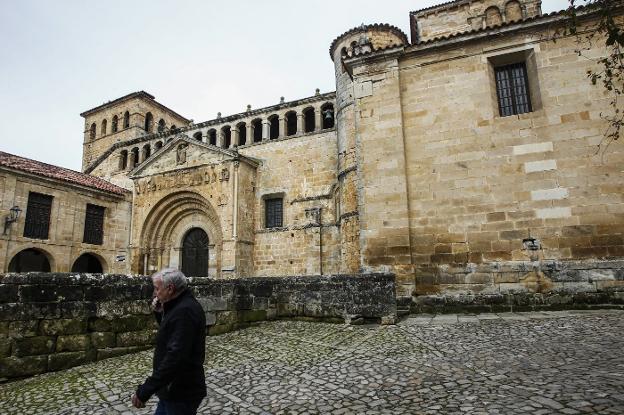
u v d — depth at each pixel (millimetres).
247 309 11086
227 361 7324
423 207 12961
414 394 5004
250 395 5406
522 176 12156
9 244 20953
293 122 30219
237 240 24391
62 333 7332
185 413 3143
